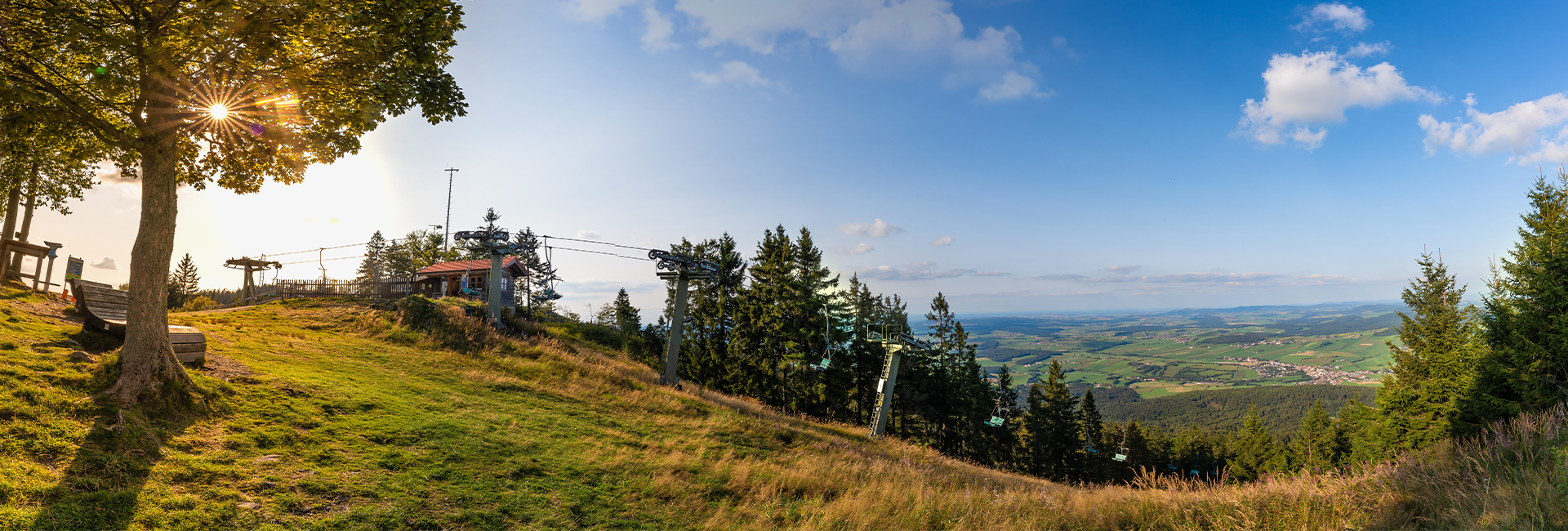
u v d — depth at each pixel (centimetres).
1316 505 759
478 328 2511
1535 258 1980
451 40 1030
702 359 4338
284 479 773
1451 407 2320
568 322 4644
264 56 863
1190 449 8394
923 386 4650
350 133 1046
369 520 720
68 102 854
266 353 1426
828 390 3706
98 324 1152
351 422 1044
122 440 730
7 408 707
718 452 1410
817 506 1055
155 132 895
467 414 1261
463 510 807
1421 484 739
